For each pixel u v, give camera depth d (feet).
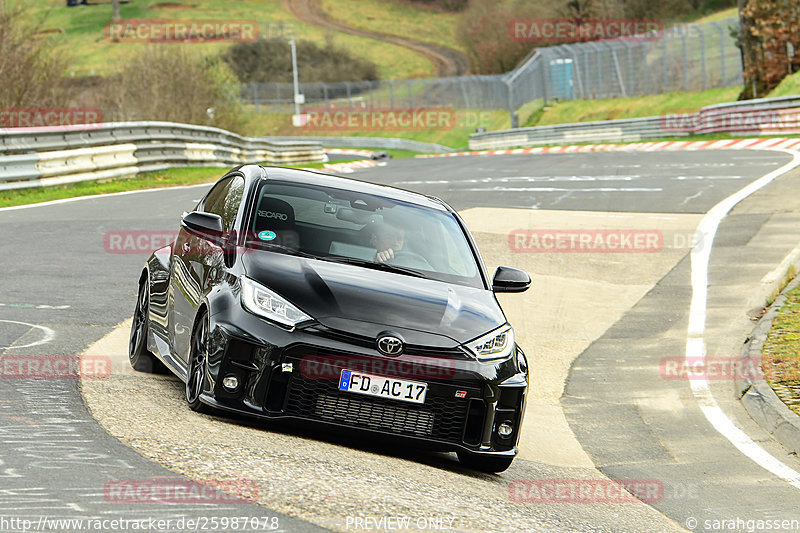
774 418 95.04
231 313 67.31
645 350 124.47
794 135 421.18
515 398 70.03
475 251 83.92
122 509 46.88
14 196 223.10
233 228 75.97
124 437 60.34
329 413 65.92
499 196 257.55
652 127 538.88
